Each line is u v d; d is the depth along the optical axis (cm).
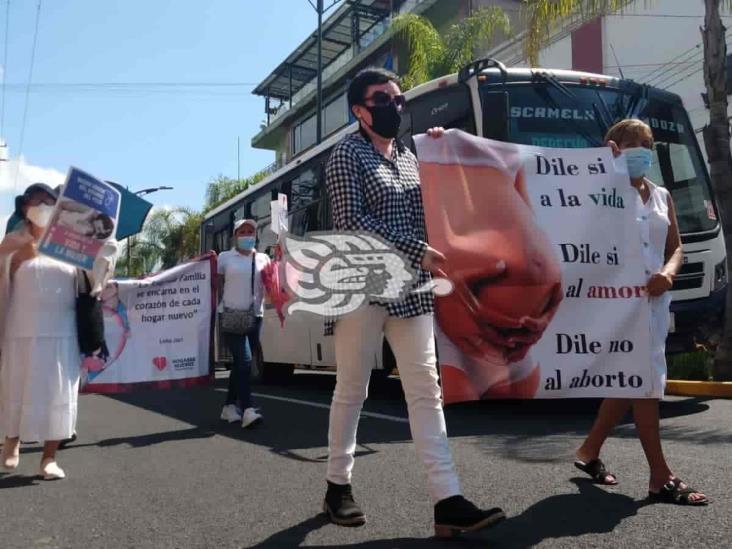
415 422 333
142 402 919
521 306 360
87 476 494
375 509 377
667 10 1681
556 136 727
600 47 1814
